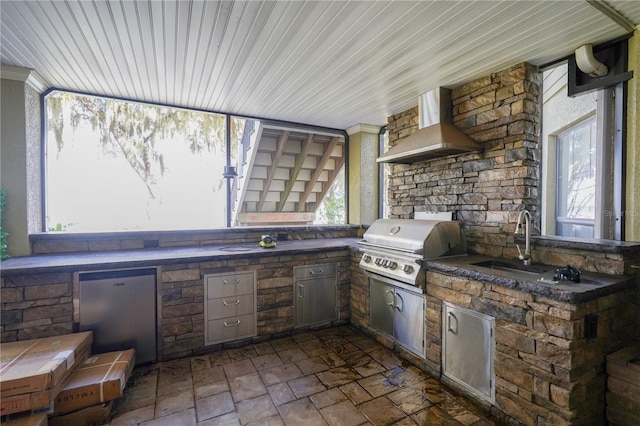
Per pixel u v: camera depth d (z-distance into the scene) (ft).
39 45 6.94
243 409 6.41
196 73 8.45
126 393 6.95
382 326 9.54
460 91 9.40
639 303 6.26
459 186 9.46
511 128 8.03
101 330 7.76
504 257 8.19
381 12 5.70
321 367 8.13
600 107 7.06
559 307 5.23
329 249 10.73
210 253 9.16
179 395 6.88
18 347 6.47
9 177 8.40
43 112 9.46
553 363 5.30
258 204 17.51
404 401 6.70
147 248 10.27
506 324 6.04
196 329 8.80
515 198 7.95
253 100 10.63
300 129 13.73
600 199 7.05
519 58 7.60
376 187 14.67
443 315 7.45
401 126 11.88
